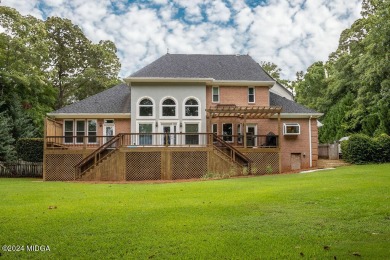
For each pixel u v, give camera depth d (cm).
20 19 2902
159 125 2492
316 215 777
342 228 659
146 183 1831
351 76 3794
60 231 666
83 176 2103
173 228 679
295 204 913
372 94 2923
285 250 532
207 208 883
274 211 832
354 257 491
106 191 1343
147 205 952
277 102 2794
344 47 3878
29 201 1065
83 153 2214
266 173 2259
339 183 1312
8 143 2609
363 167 2164
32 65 3056
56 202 1035
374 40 2592
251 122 2641
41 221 752
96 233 649
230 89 2638
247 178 1886
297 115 2652
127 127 2603
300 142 2656
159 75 2536
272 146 2405
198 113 2528
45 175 2186
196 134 2261
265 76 2719
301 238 597
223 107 2416
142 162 2141
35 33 3086
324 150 3203
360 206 850
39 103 3462
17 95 3061
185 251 536
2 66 2934
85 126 2598
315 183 1358
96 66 4578
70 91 4528
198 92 2539
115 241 596
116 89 2917
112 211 862
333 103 4184
